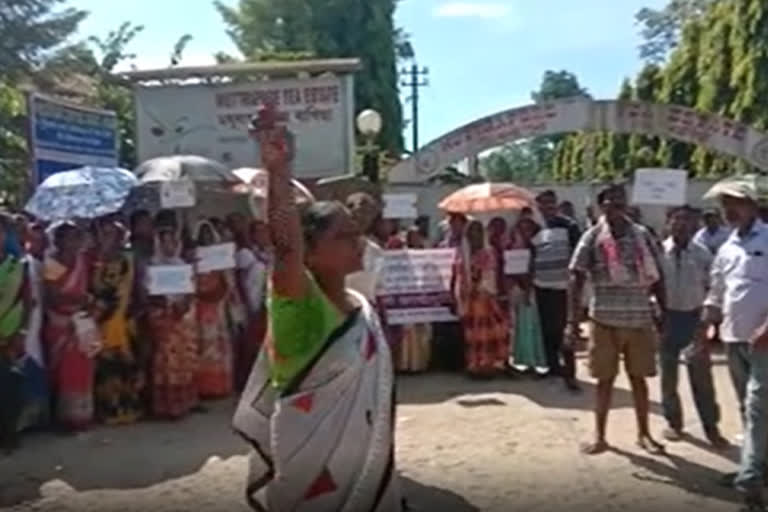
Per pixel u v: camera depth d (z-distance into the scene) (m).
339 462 3.33
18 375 8.73
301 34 42.81
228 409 10.25
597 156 42.34
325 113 18.44
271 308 3.37
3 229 8.66
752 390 6.54
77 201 9.72
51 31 41.34
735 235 7.04
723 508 6.66
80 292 9.33
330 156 18.44
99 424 9.60
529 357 11.92
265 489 3.52
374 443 3.36
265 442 3.51
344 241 3.44
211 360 10.61
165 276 9.72
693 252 8.53
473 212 12.30
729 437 8.57
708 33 27.98
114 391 9.60
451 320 12.18
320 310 3.36
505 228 12.13
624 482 7.30
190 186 10.34
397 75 44.53
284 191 3.35
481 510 6.67
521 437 8.78
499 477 7.47
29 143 12.28
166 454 8.45
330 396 3.33
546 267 11.75
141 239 9.92
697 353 8.18
